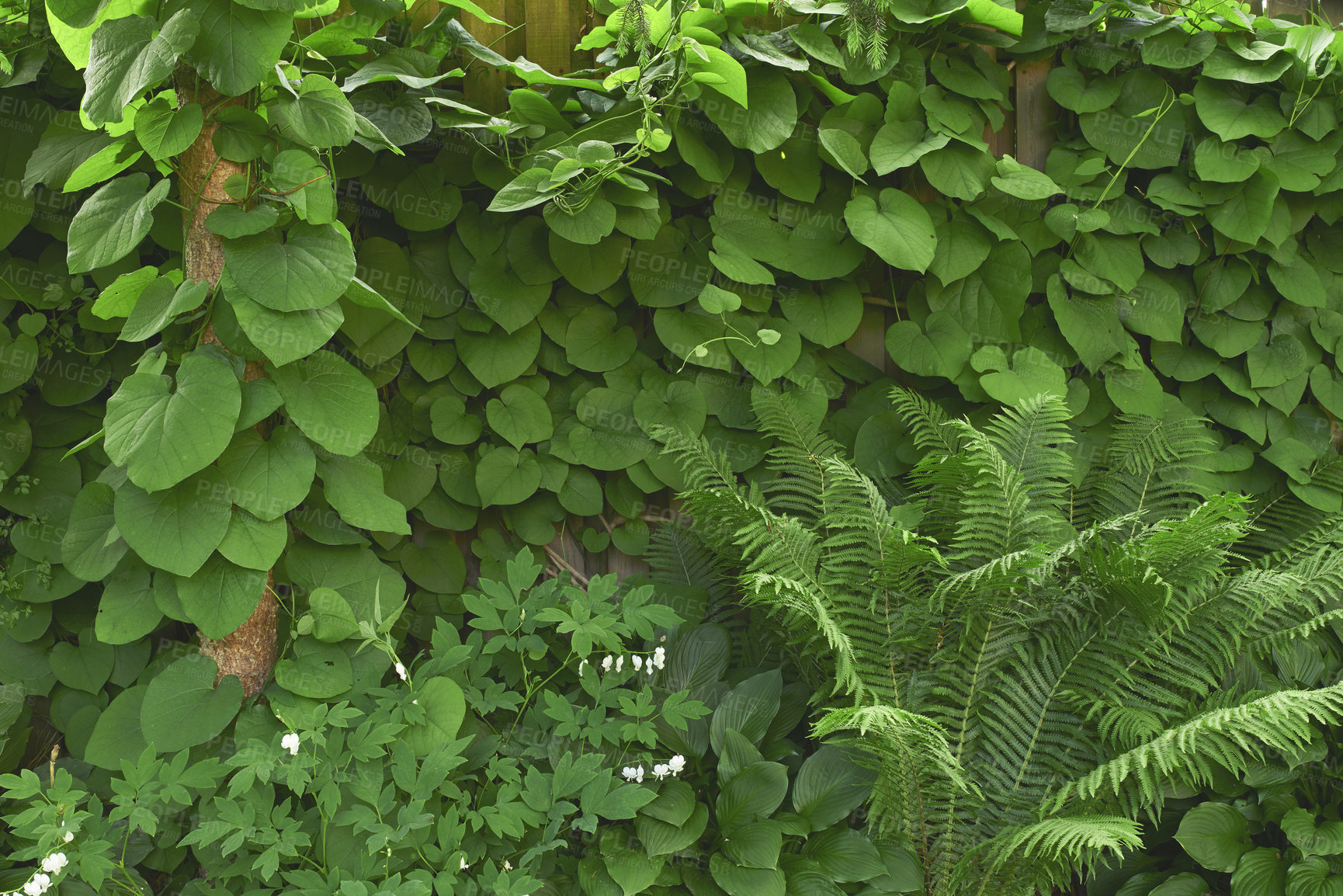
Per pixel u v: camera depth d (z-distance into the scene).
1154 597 1.84
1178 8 2.50
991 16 2.36
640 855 1.78
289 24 1.65
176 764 1.56
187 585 1.71
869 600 2.08
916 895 1.98
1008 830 1.87
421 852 1.67
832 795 1.95
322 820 1.63
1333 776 2.13
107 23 1.57
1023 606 2.09
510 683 2.12
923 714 2.04
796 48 2.38
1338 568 1.99
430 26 2.16
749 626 2.41
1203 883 2.05
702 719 2.11
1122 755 1.77
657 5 2.20
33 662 2.12
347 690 1.83
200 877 1.84
